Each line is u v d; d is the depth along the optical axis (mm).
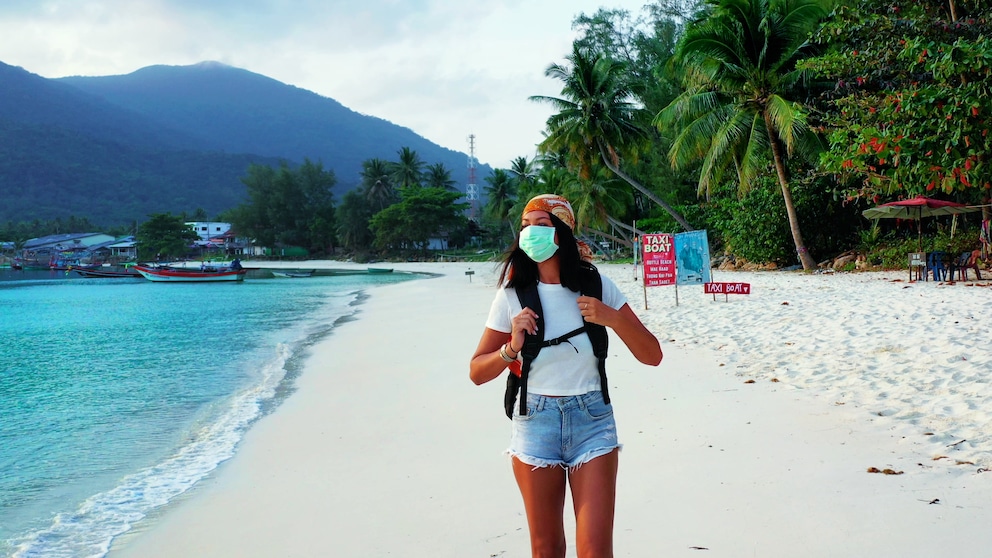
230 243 125312
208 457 6070
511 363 2395
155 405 8648
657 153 42500
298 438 6438
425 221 89500
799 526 3422
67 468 5988
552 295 2377
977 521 3283
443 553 3557
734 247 28984
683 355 8828
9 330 19047
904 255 21469
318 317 21234
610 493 2258
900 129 13648
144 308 27016
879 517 3434
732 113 25266
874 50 15711
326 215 113938
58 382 10516
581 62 33250
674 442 5043
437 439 5918
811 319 10641
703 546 3297
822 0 21922
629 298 17500
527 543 3598
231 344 14820
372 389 8594
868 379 6363
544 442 2322
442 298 26109
